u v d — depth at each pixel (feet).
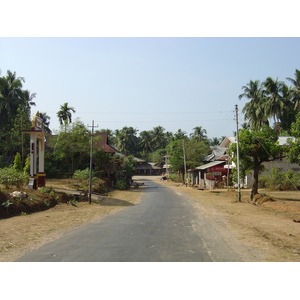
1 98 149.48
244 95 176.45
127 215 53.62
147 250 26.00
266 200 74.79
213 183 136.56
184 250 26.35
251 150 79.46
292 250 27.53
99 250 25.81
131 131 352.49
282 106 152.46
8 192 54.13
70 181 106.73
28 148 133.49
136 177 288.10
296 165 128.57
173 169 196.95
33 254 24.34
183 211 60.59
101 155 130.82
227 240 31.42
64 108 207.72
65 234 33.55
